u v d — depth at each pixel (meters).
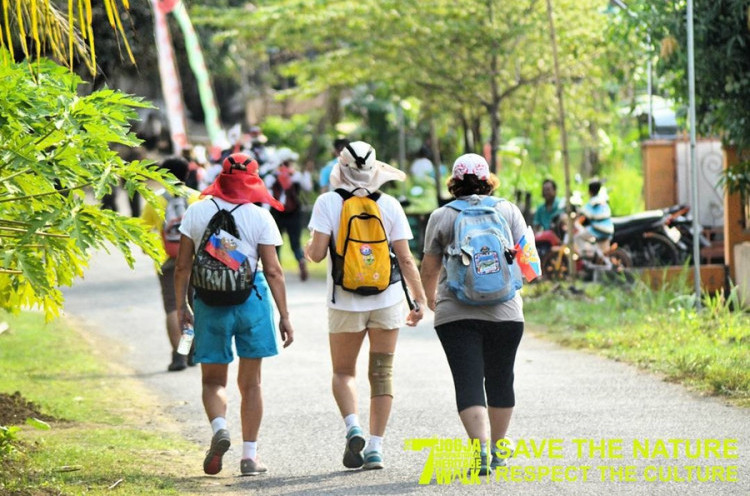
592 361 26.92
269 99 89.81
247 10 55.75
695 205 32.75
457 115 53.56
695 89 34.00
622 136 63.16
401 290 17.94
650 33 33.91
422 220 48.88
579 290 37.41
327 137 78.88
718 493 15.61
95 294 42.72
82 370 27.72
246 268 17.11
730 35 32.69
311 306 38.91
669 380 24.03
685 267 35.34
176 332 27.97
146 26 34.81
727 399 21.91
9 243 16.73
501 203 17.08
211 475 17.62
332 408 22.73
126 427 21.47
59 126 15.60
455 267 16.44
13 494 15.36
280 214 46.44
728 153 35.88
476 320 16.64
